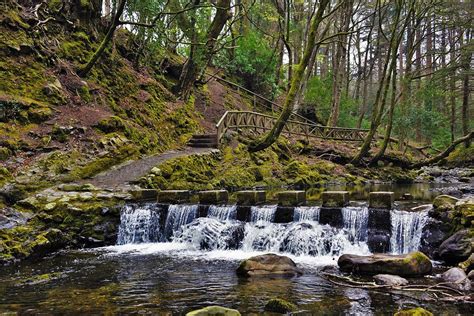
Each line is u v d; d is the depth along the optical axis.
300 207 8.84
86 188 9.59
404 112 25.33
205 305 4.89
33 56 12.89
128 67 17.33
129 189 10.15
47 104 12.07
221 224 8.77
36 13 13.80
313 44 14.88
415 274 6.10
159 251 8.27
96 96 14.06
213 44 18.62
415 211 8.18
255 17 28.41
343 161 21.05
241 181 14.87
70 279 6.12
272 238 8.32
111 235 8.90
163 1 15.46
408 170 22.30
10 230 7.56
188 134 17.08
